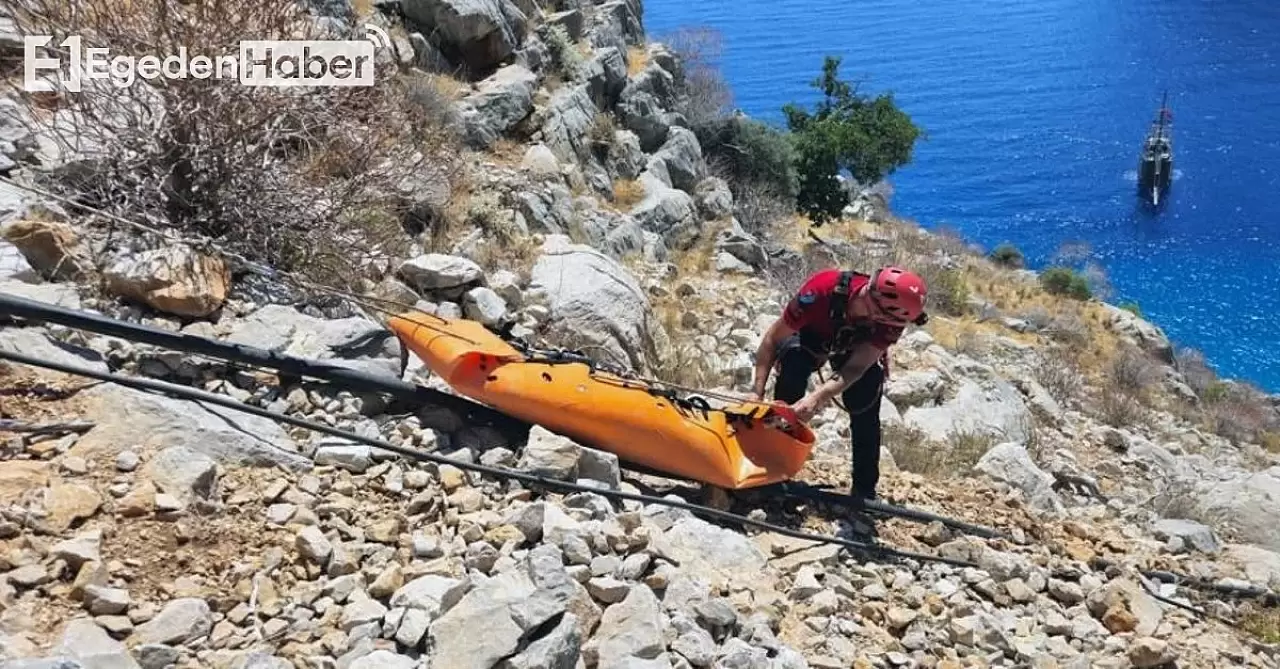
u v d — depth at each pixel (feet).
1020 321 77.77
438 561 13.99
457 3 49.06
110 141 20.44
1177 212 337.52
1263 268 269.44
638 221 50.75
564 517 15.51
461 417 18.28
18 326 16.39
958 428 33.83
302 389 17.56
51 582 11.94
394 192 24.73
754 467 18.95
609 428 18.28
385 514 15.06
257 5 21.36
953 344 55.98
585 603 13.15
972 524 22.34
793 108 103.60
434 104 42.45
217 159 20.42
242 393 16.97
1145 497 34.04
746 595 15.62
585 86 56.70
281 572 13.19
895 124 100.63
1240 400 83.05
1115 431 43.11
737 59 635.25
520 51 53.62
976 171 417.28
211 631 11.97
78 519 12.96
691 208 55.01
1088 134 481.46
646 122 62.39
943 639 16.51
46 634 11.23
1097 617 19.49
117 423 14.83
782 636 15.21
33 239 18.13
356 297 19.63
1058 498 28.58
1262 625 21.09
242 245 20.70
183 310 18.29
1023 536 22.33
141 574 12.55
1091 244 302.86
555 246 32.30
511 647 11.41
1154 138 373.20
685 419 18.62
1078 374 64.44
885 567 18.67
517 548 14.62
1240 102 540.93
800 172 94.02
